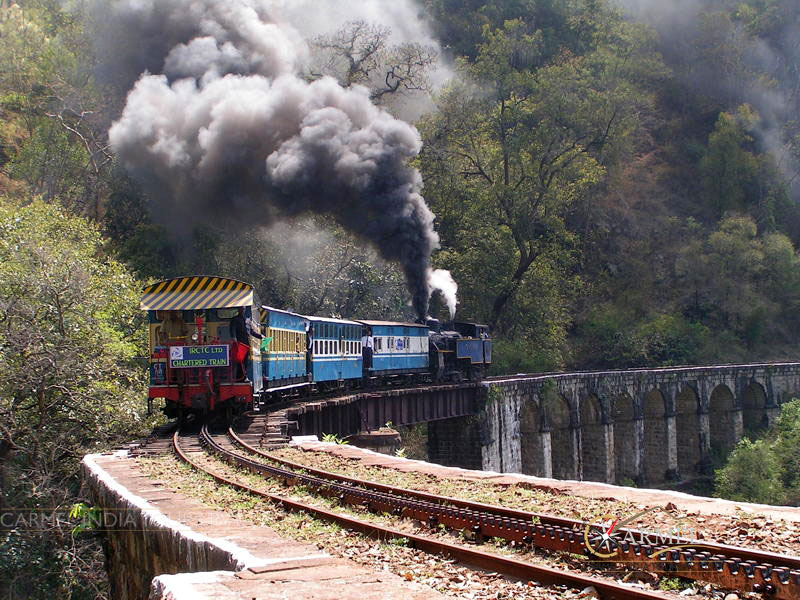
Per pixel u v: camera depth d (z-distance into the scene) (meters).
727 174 92.50
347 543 9.59
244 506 11.75
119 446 21.36
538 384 48.25
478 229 61.66
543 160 64.56
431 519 10.57
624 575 8.11
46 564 20.95
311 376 28.69
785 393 69.56
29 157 52.47
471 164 65.25
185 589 6.95
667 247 86.81
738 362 77.06
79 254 27.09
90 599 20.25
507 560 8.23
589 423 54.22
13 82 60.00
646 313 80.38
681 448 62.78
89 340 24.31
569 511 10.70
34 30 62.41
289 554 8.38
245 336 21.72
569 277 77.94
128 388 26.48
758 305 82.56
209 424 22.83
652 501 11.14
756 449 47.06
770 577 7.14
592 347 74.94
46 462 22.08
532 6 91.56
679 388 60.09
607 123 68.06
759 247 83.81
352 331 33.62
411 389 35.97
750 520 9.68
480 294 61.28
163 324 21.98
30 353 22.73
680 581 7.79
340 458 16.89
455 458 42.62
